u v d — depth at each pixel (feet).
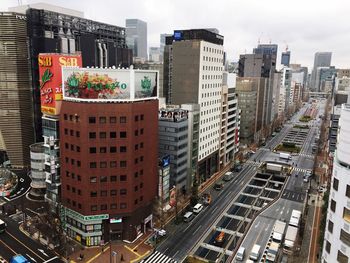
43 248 288.30
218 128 514.68
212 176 506.89
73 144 285.64
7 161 518.37
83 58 587.27
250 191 459.32
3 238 303.89
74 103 277.03
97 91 279.08
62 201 309.63
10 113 483.51
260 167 560.20
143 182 308.60
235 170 545.85
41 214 349.82
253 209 394.32
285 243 294.66
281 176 522.47
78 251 286.46
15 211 360.89
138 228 311.88
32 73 490.08
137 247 294.05
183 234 323.37
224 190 452.76
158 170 340.18
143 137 300.81
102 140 280.72
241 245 303.89
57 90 312.50
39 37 483.10
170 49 570.46
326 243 170.09
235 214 378.32
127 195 295.07
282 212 383.24
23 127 494.59
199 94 434.71
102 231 297.12
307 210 383.04
